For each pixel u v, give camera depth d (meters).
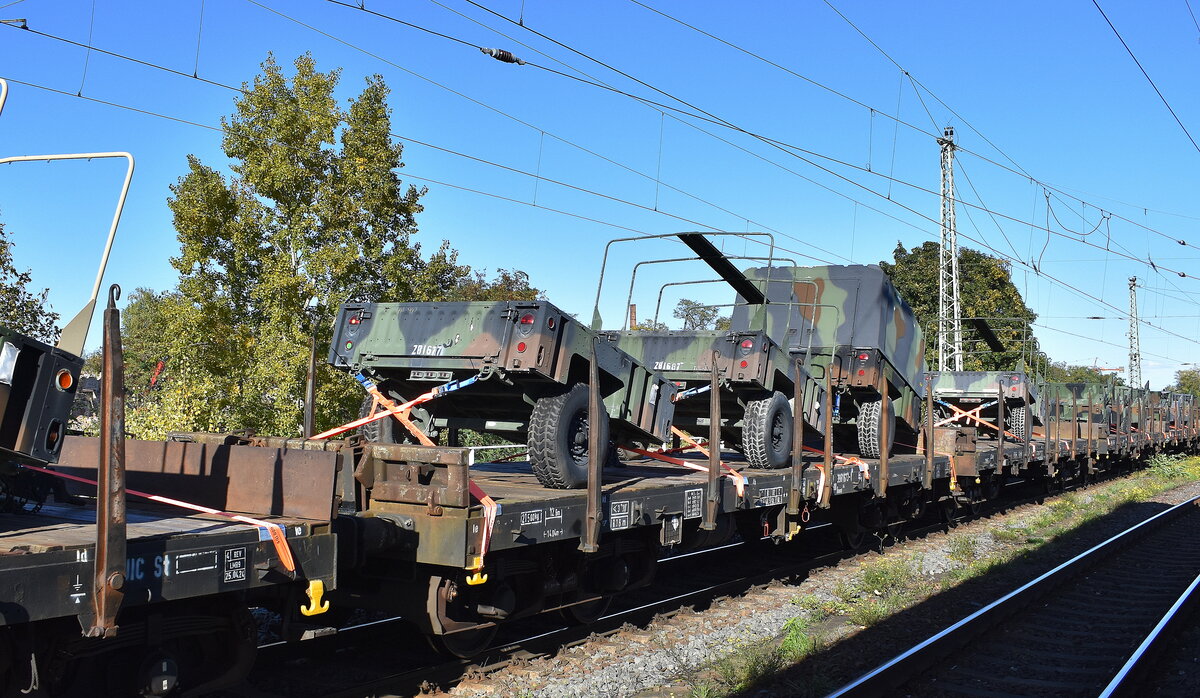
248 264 13.70
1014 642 7.85
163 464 5.79
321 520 4.98
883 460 11.49
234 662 4.91
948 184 27.38
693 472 9.85
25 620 3.59
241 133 13.68
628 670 6.66
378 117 14.05
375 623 7.34
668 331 10.41
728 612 8.59
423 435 7.44
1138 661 6.88
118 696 4.55
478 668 6.36
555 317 7.08
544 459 7.07
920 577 10.68
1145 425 28.53
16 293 12.39
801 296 13.38
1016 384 18.52
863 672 6.77
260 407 13.18
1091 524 15.78
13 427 3.88
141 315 30.59
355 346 7.80
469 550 5.68
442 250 14.73
